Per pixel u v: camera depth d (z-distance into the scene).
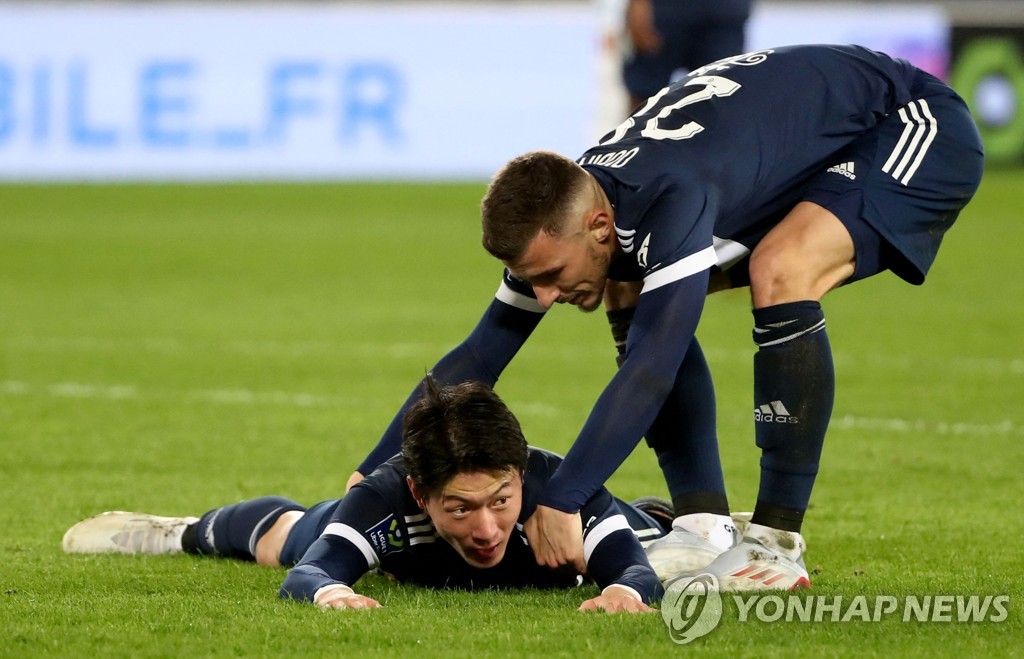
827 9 71.75
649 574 12.00
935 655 10.35
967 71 72.12
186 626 11.18
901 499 18.09
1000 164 73.25
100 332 35.56
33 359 31.38
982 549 15.09
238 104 72.81
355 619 11.19
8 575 13.64
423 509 12.34
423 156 73.81
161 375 29.28
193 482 19.34
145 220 61.66
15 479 19.52
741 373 29.48
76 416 24.66
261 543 14.02
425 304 40.75
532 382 28.44
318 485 19.17
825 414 13.02
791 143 13.06
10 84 71.94
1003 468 20.11
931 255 13.75
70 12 71.44
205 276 47.16
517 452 11.61
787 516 13.17
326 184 72.81
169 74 72.25
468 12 73.12
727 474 20.02
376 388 27.77
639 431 11.69
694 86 13.26
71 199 67.56
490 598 12.33
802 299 12.90
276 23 72.44
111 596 12.50
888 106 13.85
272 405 25.86
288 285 45.00
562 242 11.79
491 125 73.56
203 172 73.12
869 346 32.97
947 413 24.69
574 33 73.00
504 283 13.63
